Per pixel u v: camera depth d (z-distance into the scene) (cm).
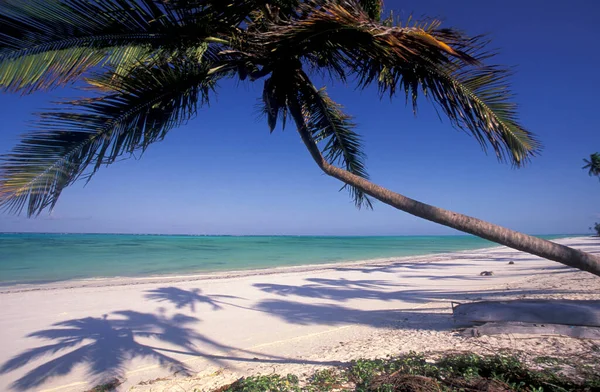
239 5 333
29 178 277
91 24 309
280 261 2700
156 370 519
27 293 1118
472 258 2944
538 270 1733
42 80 303
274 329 735
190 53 376
